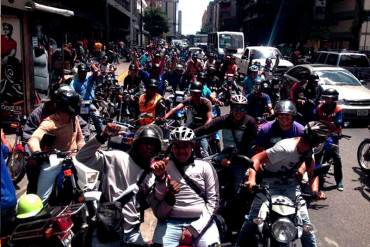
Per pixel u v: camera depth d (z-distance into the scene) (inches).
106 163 146.5
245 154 223.3
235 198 192.9
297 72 619.2
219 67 685.3
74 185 162.1
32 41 430.0
